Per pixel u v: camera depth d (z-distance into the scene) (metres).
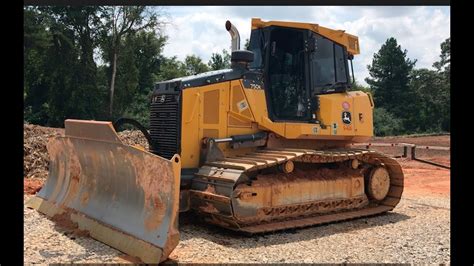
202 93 7.67
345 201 8.72
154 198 5.83
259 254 6.09
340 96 9.02
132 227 5.99
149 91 44.09
